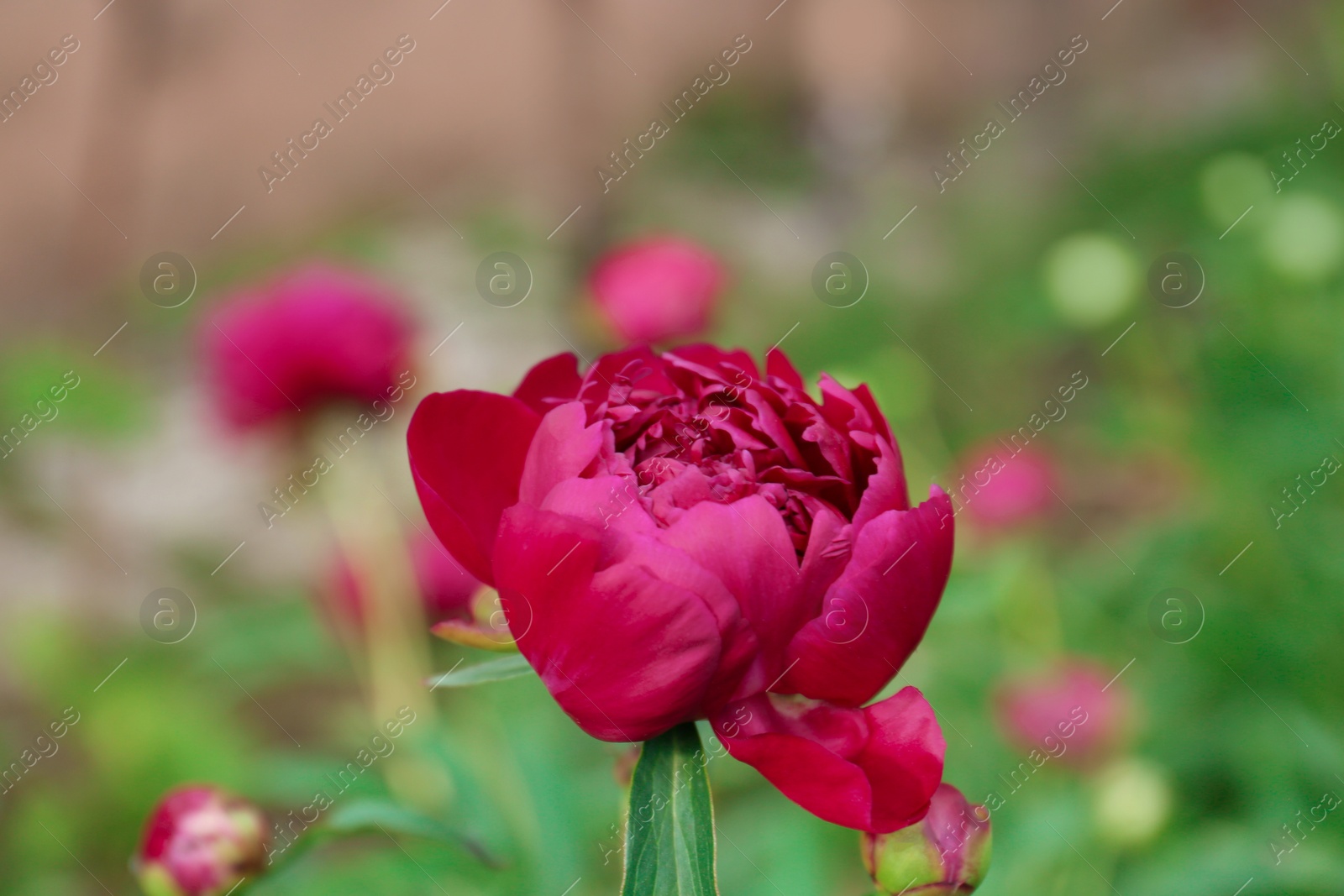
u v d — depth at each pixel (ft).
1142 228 5.78
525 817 2.82
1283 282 3.55
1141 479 4.21
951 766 3.10
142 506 4.48
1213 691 3.15
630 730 2.28
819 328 5.43
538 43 7.31
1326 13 5.65
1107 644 3.29
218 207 6.84
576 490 2.31
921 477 3.30
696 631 2.26
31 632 3.80
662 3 7.71
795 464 2.36
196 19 6.85
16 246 6.33
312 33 7.21
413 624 3.05
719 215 6.63
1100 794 2.88
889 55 8.26
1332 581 3.20
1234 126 6.44
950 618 2.91
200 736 3.53
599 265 3.26
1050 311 4.88
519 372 4.44
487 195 6.75
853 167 7.28
